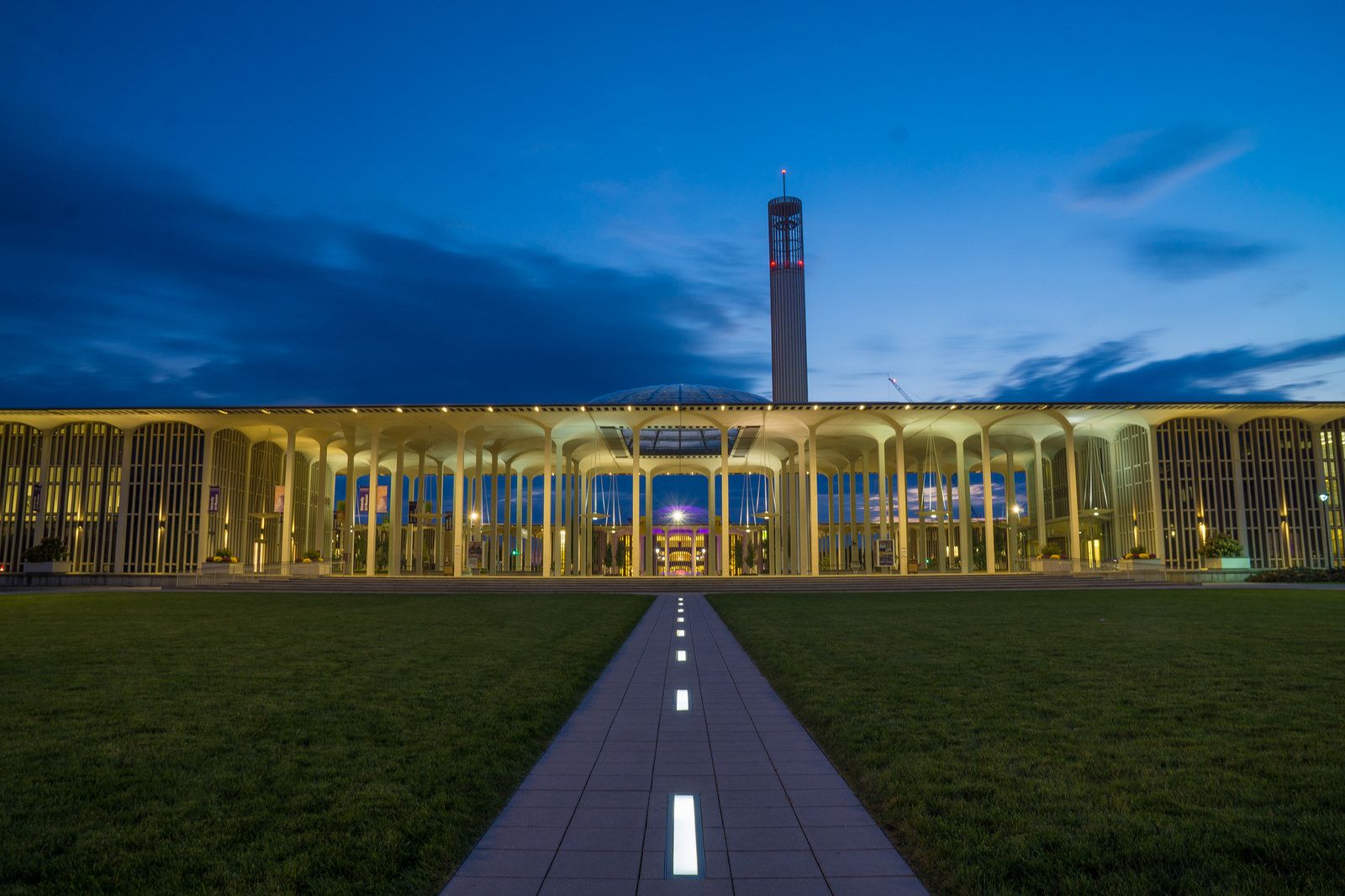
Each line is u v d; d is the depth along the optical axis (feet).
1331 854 18.02
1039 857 18.04
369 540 158.81
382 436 182.70
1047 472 224.33
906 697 35.35
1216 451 167.53
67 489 163.53
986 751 26.48
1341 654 47.70
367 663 45.93
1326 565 163.32
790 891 16.90
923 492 227.40
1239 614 75.25
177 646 54.13
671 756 27.78
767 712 35.01
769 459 223.51
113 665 45.27
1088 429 180.34
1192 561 163.73
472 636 59.88
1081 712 32.04
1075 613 78.74
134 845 19.12
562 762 27.07
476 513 179.22
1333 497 165.37
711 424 167.43
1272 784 22.85
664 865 18.33
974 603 93.04
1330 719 30.42
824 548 272.10
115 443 163.94
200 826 20.22
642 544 247.29
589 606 92.27
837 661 46.16
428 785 23.26
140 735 29.01
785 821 21.16
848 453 215.72
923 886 17.19
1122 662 44.78
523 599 104.88
